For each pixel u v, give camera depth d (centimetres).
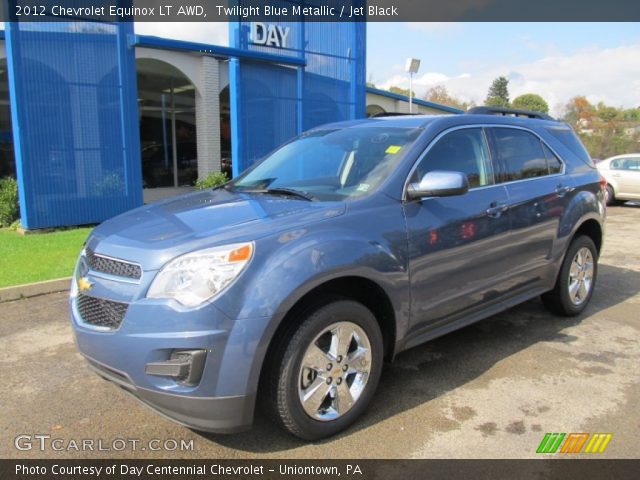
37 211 995
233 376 278
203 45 1166
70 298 339
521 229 442
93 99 1045
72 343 470
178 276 280
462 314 405
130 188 1113
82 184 1048
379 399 368
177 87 1908
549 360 432
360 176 375
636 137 4453
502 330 500
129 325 283
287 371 296
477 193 412
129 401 368
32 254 783
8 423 340
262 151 1355
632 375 404
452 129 416
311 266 296
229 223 314
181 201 392
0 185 1126
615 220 1275
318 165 411
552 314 541
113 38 1056
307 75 1428
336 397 321
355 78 1552
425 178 355
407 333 360
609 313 550
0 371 414
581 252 529
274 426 336
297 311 304
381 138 409
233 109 1288
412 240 352
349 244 317
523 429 330
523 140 481
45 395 376
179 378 279
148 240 303
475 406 359
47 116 993
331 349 317
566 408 355
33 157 983
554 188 485
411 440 319
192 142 1981
